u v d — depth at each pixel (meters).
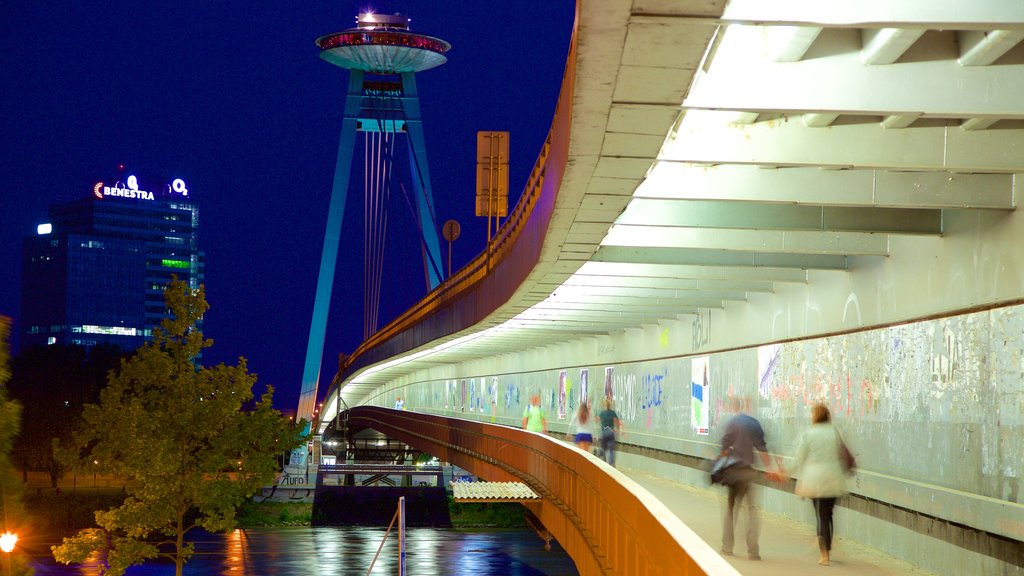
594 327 31.16
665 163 11.21
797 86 7.29
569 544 16.45
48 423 89.62
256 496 77.38
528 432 24.02
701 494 20.45
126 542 30.83
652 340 28.73
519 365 48.28
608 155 8.76
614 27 5.73
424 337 41.81
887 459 13.80
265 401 33.81
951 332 12.04
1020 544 9.89
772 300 19.23
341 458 114.75
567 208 11.48
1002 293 10.88
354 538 62.41
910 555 12.45
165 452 30.30
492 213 33.31
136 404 30.62
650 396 28.73
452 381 68.12
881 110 7.30
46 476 102.19
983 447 11.13
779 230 12.89
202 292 32.88
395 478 102.19
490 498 22.11
